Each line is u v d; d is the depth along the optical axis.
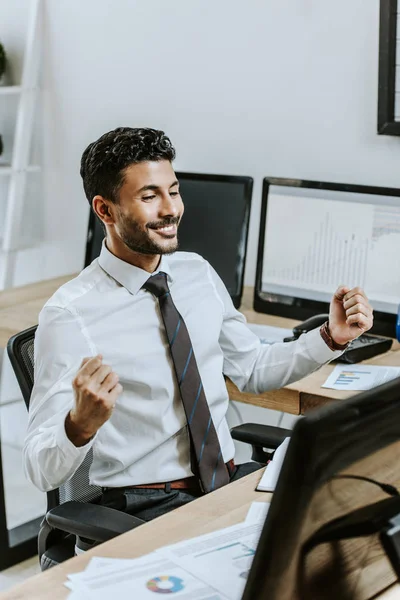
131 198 1.83
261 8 2.99
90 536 1.58
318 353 2.05
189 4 3.17
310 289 2.77
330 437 1.00
